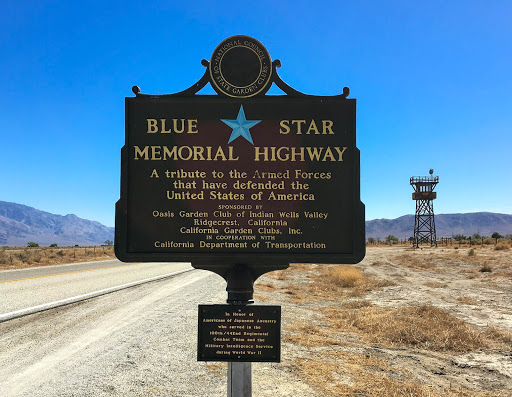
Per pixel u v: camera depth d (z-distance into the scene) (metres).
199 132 4.00
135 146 4.00
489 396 6.03
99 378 5.54
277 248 3.98
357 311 12.62
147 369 5.91
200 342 3.95
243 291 4.04
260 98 3.98
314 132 3.98
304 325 9.91
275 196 3.99
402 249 60.72
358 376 6.33
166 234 4.00
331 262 3.95
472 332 9.63
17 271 21.22
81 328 8.44
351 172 3.98
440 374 7.03
